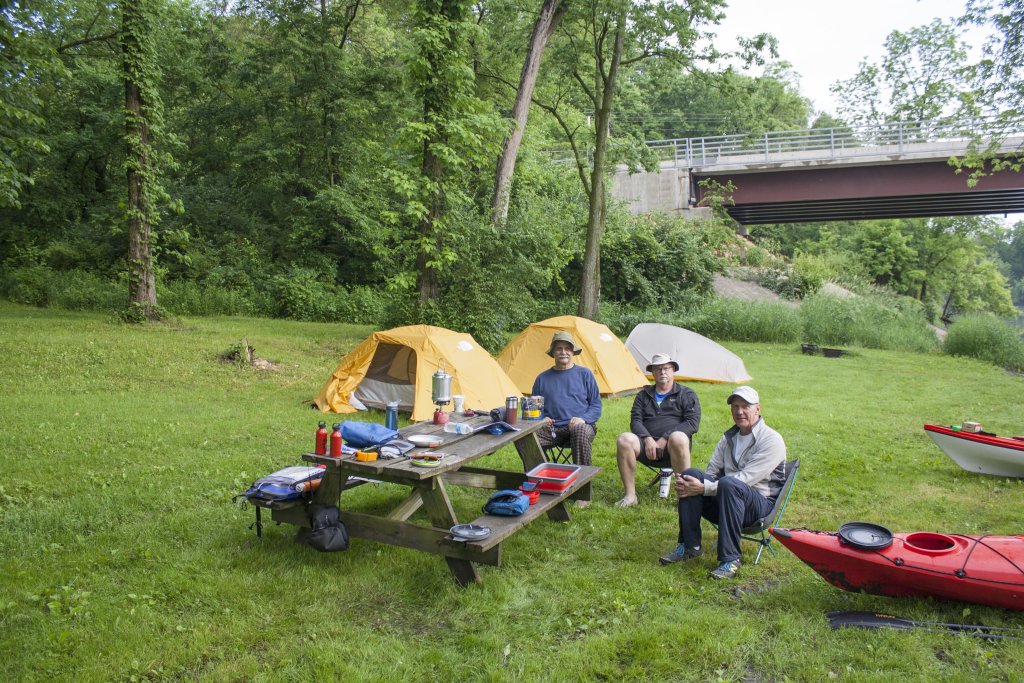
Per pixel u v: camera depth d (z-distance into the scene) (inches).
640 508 231.0
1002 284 1963.6
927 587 155.4
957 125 578.9
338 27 1019.3
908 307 989.8
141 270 615.8
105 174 1016.2
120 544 191.2
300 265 925.2
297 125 973.2
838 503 242.2
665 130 1973.4
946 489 259.0
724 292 1063.6
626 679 133.6
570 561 187.8
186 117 1032.8
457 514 220.4
